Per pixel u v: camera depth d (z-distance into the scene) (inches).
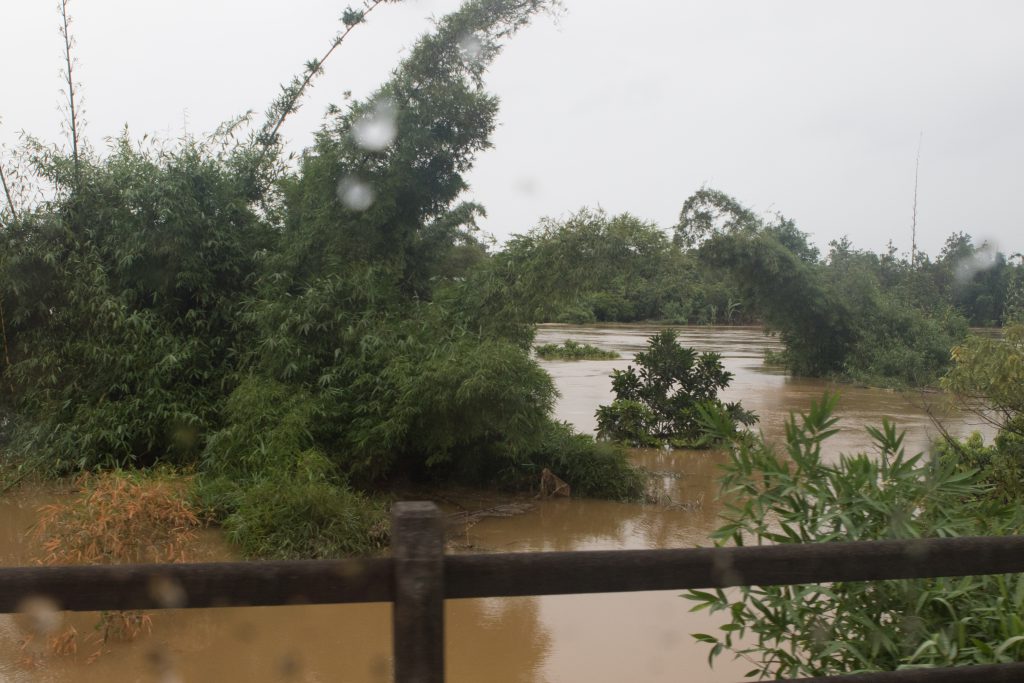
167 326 345.1
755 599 122.7
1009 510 137.3
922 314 898.7
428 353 318.0
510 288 334.0
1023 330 263.9
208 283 353.7
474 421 311.9
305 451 288.2
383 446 311.0
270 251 371.2
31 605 66.3
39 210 346.9
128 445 327.6
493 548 263.9
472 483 355.9
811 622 117.7
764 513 130.4
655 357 476.7
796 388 755.4
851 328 832.3
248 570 68.6
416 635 70.1
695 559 75.4
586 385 738.8
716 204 702.5
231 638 189.9
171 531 219.5
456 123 352.2
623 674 171.2
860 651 116.1
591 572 73.5
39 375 340.2
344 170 347.6
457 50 352.2
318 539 247.0
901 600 114.8
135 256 340.2
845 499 126.4
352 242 351.3
